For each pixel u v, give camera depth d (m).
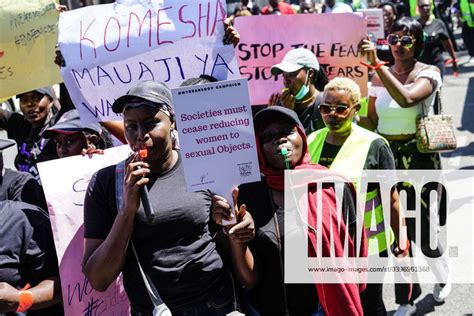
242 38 5.34
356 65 5.35
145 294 3.13
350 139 4.29
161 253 3.11
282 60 5.25
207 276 3.15
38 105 5.01
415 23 5.48
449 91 13.88
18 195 3.90
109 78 4.07
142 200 3.00
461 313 5.43
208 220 3.19
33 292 3.42
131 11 4.04
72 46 4.07
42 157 4.96
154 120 3.07
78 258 3.55
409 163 5.46
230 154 3.01
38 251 3.47
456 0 22.09
